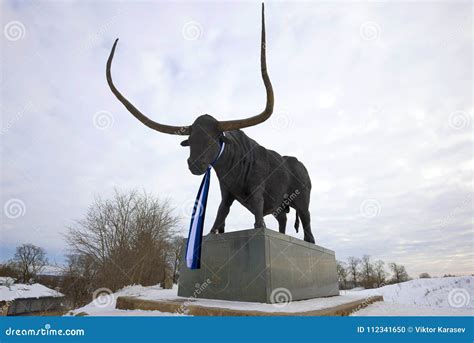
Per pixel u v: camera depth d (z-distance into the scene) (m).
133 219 19.83
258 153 4.45
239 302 3.49
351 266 51.34
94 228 19.39
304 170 5.81
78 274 19.69
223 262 3.92
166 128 3.86
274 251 3.76
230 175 4.06
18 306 21.14
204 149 3.47
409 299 17.25
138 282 17.58
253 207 4.20
